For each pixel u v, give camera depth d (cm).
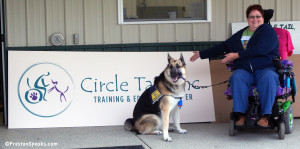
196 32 649
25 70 562
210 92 596
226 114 598
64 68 573
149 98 496
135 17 646
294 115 606
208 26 650
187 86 592
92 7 630
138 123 503
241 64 483
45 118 554
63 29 626
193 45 648
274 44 468
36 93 559
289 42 556
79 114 562
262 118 453
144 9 647
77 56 580
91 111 566
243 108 457
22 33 616
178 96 480
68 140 479
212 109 591
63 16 625
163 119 476
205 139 479
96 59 583
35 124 551
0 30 628
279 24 646
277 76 453
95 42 634
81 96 568
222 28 651
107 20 634
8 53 563
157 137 490
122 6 634
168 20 648
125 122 532
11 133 521
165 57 599
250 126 455
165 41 645
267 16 558
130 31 639
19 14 614
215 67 612
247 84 460
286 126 491
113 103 573
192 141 469
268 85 444
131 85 583
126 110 573
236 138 484
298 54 618
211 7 646
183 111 584
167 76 479
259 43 465
